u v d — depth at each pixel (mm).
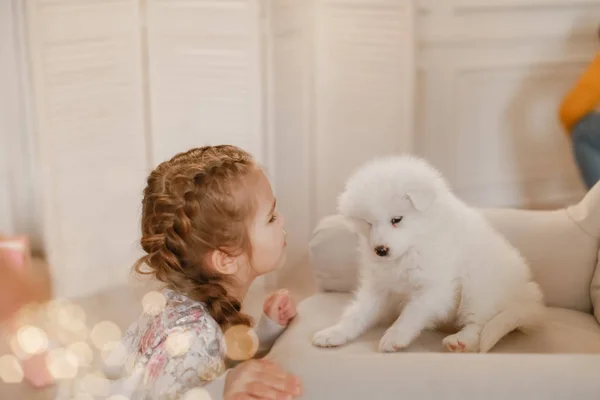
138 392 1310
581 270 1804
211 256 1386
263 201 1424
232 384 1080
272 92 3043
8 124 2898
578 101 2961
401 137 3424
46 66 2721
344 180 3539
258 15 2918
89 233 2979
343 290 1898
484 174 3812
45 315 2289
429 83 3607
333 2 3375
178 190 1372
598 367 1031
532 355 1070
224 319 1401
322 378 1043
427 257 1589
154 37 3016
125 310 2805
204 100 3043
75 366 2133
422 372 1031
